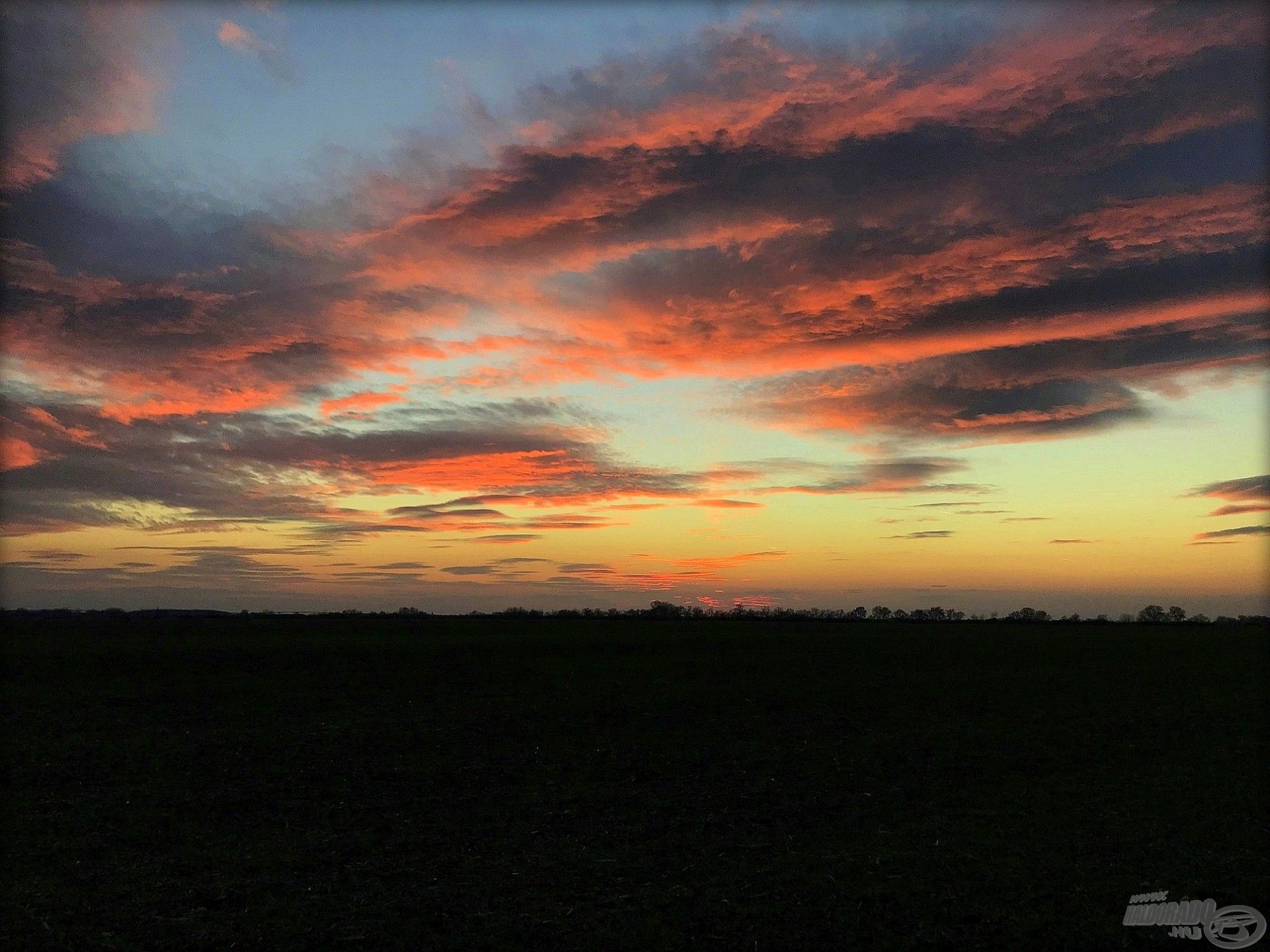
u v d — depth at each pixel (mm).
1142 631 85750
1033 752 21141
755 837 14023
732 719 26500
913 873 12102
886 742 22531
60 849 13391
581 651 52312
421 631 73250
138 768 19406
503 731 24219
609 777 18484
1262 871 12094
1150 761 19969
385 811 15750
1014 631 84062
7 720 25812
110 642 55000
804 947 9773
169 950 9719
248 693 32219
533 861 12766
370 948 9773
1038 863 12484
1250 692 33156
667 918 10586
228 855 13086
